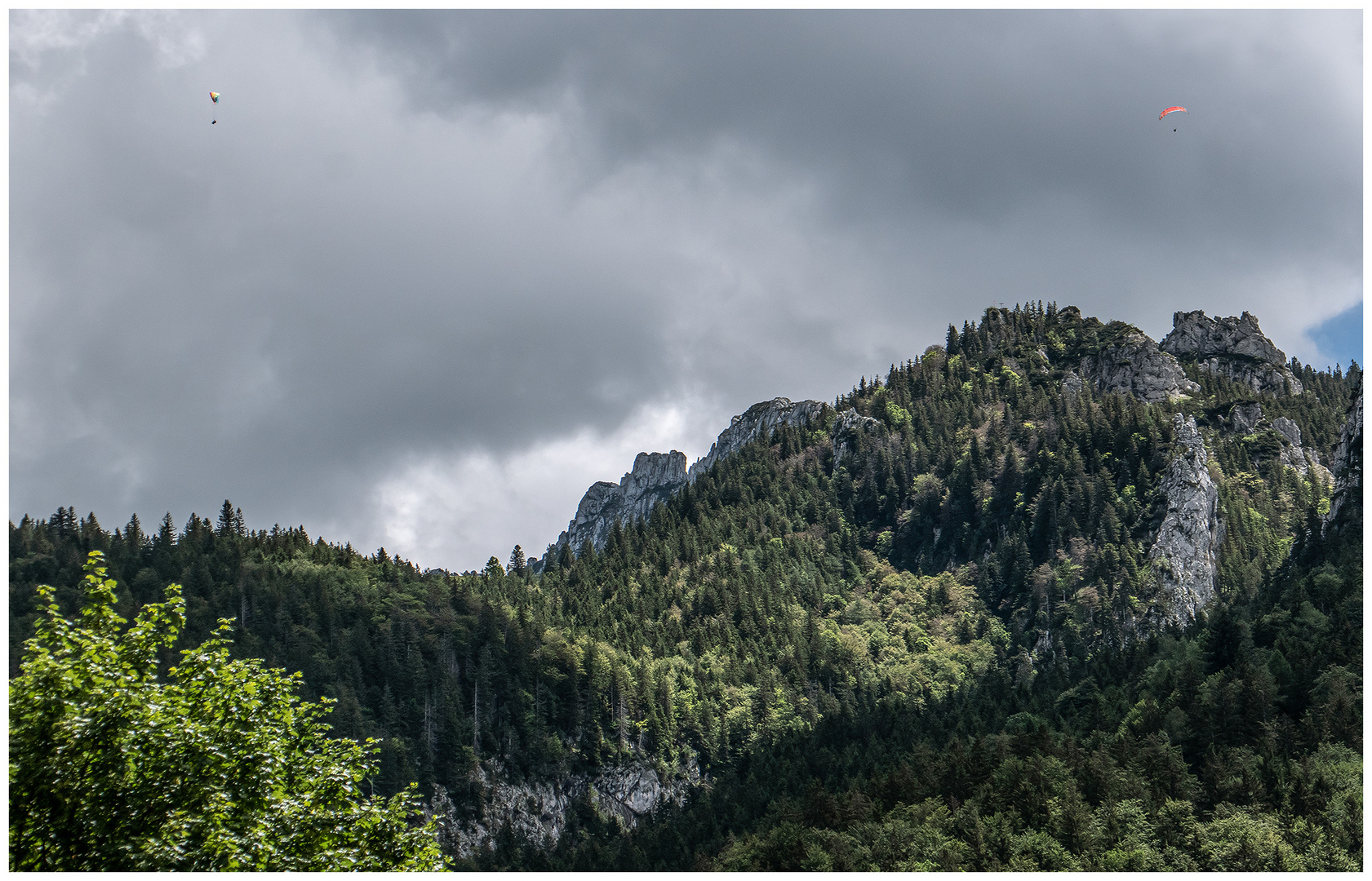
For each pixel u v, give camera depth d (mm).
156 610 53031
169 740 48812
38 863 45844
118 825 47031
